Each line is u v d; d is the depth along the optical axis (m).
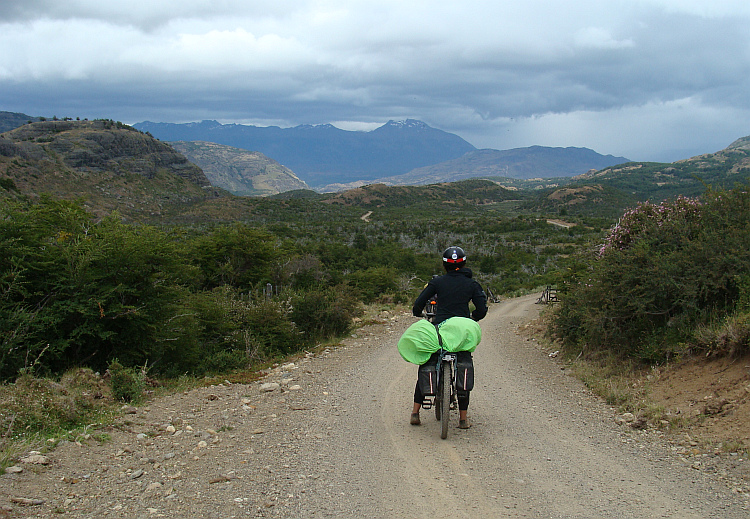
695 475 4.38
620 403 6.77
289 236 74.19
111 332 8.12
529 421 6.20
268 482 4.24
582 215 131.25
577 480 4.34
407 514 3.69
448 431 5.75
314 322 13.68
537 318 18.20
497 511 3.74
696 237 8.44
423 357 5.66
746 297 6.95
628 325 8.58
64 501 3.67
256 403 6.96
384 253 48.84
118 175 144.12
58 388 6.21
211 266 19.52
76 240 8.62
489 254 65.00
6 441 4.64
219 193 172.12
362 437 5.51
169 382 8.29
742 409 5.34
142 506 3.68
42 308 7.76
